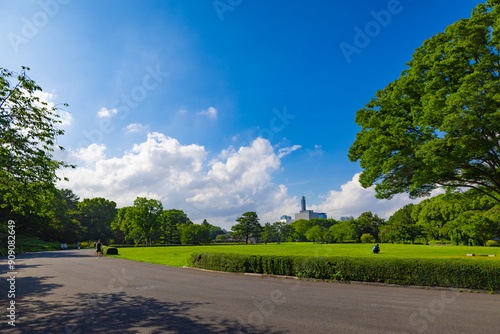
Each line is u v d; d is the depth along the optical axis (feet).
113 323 20.95
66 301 28.27
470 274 32.58
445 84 49.88
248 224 375.66
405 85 56.03
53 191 34.30
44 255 113.50
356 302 27.22
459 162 49.19
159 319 21.86
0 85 28.60
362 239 266.16
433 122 50.93
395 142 54.70
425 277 34.83
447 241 232.73
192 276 46.39
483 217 142.20
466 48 46.68
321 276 41.55
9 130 29.73
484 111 42.04
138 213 242.78
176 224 311.27
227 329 19.45
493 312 23.31
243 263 49.67
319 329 19.34
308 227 428.97
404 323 20.52
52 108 32.58
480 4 49.42
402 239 245.86
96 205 316.19
